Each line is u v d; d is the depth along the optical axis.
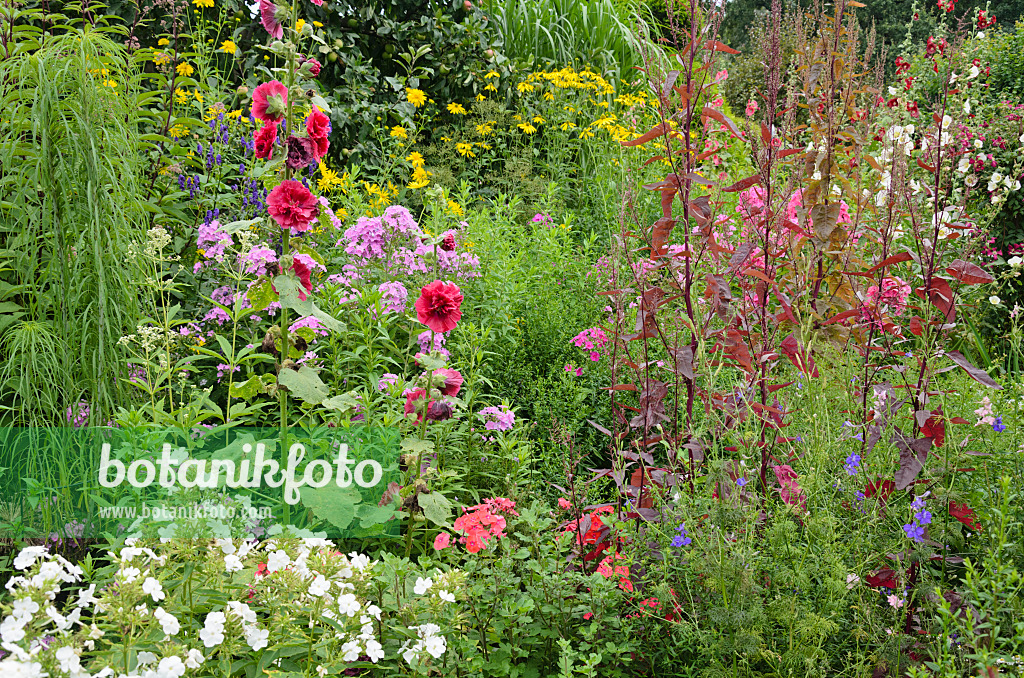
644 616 2.43
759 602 2.18
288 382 2.67
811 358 2.77
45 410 3.16
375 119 6.76
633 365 3.11
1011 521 2.41
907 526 2.30
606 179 6.70
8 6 3.82
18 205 3.21
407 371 3.61
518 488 3.14
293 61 2.75
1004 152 5.02
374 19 7.36
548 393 4.07
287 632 2.11
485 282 4.62
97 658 1.92
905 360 3.13
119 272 3.31
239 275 3.51
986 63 6.59
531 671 2.36
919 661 2.23
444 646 2.11
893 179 2.82
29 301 3.42
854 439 2.73
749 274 2.96
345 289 3.84
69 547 3.14
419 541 3.09
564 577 2.44
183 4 5.30
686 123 2.90
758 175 2.98
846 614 2.44
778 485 2.84
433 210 4.89
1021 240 5.28
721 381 3.41
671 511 2.51
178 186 4.48
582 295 4.91
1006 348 4.52
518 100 7.90
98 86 3.53
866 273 2.88
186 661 1.87
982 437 2.86
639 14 10.84
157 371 3.33
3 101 3.32
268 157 2.85
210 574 2.10
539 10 9.13
